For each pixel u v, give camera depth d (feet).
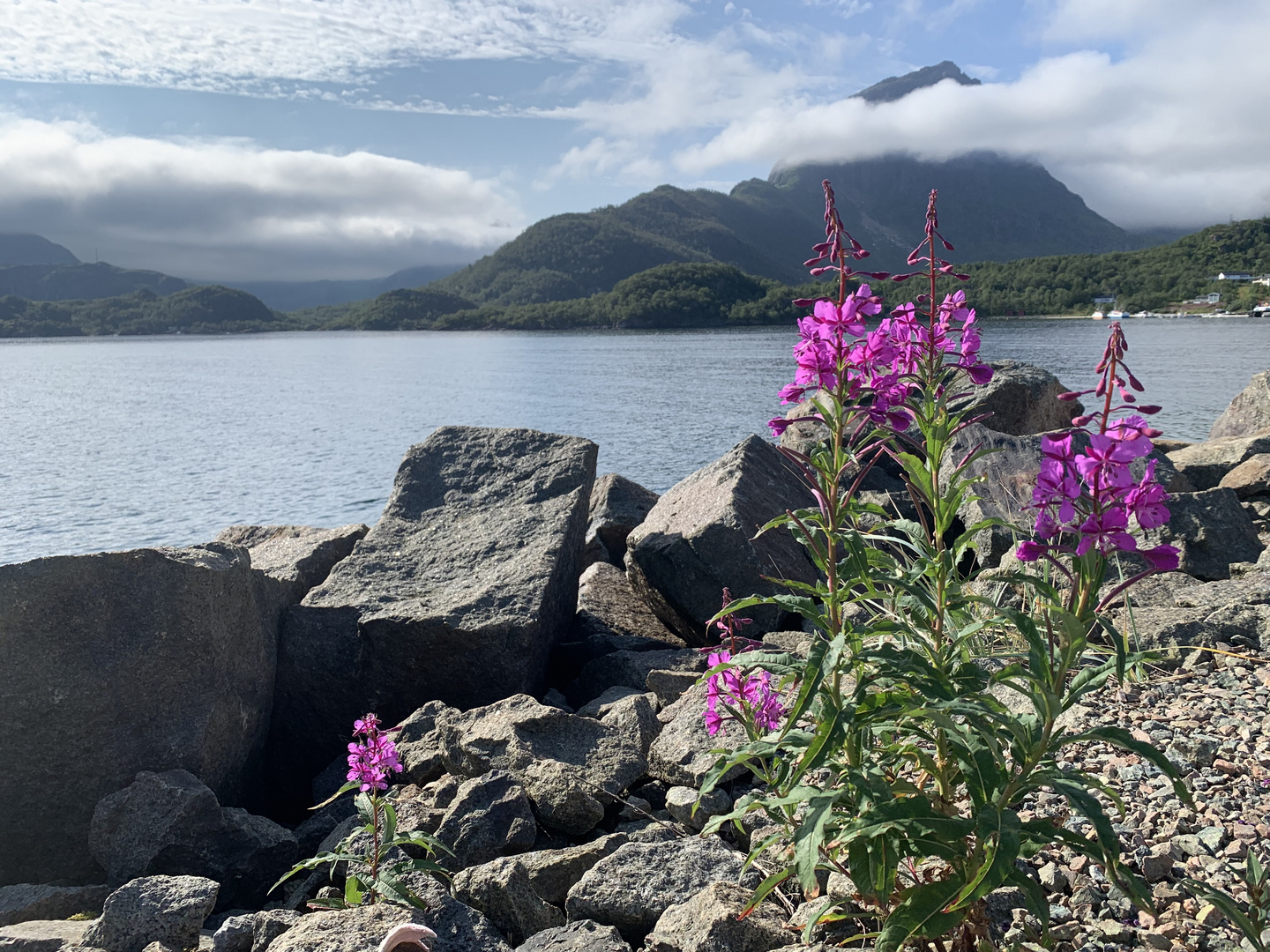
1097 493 3.41
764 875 5.13
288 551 10.84
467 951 4.77
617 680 9.00
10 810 6.76
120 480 35.53
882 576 3.90
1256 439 12.35
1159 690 6.35
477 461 11.25
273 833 6.66
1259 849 4.60
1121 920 4.30
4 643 6.72
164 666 7.17
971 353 4.07
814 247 3.91
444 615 8.65
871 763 3.94
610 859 5.31
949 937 4.09
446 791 6.59
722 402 62.69
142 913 5.21
